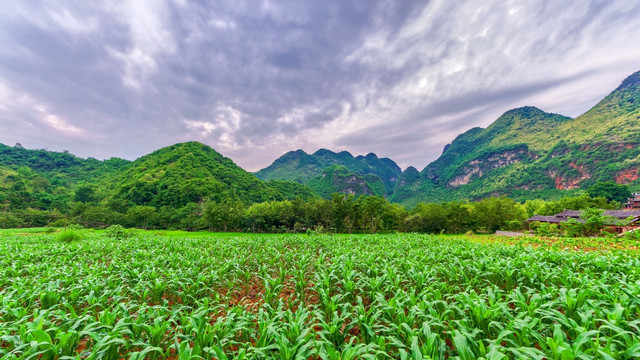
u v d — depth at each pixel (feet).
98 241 63.77
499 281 24.31
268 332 12.46
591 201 168.55
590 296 16.75
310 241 59.16
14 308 16.83
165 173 297.53
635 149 308.19
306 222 173.88
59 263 34.27
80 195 253.44
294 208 185.47
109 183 325.01
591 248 53.67
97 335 12.32
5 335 13.07
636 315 15.12
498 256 31.45
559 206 172.96
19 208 192.54
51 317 17.88
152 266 30.48
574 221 91.25
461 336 10.87
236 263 31.07
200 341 12.67
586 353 10.34
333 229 170.81
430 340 10.76
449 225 168.86
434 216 168.25
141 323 14.48
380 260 31.71
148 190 261.44
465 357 9.85
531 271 21.81
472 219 168.66
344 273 24.14
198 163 336.08
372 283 20.99
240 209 186.39
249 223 181.37
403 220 178.29
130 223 189.16
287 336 13.33
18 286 21.86
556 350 9.52
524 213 175.42
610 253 30.78
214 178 310.86
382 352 10.55
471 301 14.89
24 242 66.28
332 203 176.96
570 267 25.58
